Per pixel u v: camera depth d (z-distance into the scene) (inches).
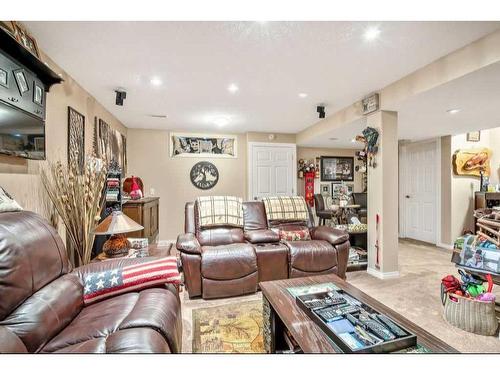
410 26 68.6
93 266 61.8
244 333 75.5
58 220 89.2
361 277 121.0
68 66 90.4
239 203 129.0
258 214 129.9
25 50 59.6
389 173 120.4
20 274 42.4
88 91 113.9
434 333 74.2
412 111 119.6
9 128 59.3
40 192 79.1
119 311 49.5
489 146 187.2
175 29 69.5
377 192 122.1
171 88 111.7
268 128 191.2
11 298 40.2
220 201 125.0
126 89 112.1
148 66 91.1
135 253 88.1
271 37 73.6
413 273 125.6
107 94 117.8
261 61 87.9
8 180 65.2
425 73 92.9
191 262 97.7
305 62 88.7
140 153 189.3
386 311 53.9
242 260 100.7
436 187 185.5
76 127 102.8
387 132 119.1
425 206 195.5
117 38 73.6
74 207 84.8
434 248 176.2
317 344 43.9
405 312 86.8
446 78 85.3
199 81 104.3
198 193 200.7
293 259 107.0
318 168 231.6
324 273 110.3
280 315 54.0
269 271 105.8
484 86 88.8
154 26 68.2
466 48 78.7
